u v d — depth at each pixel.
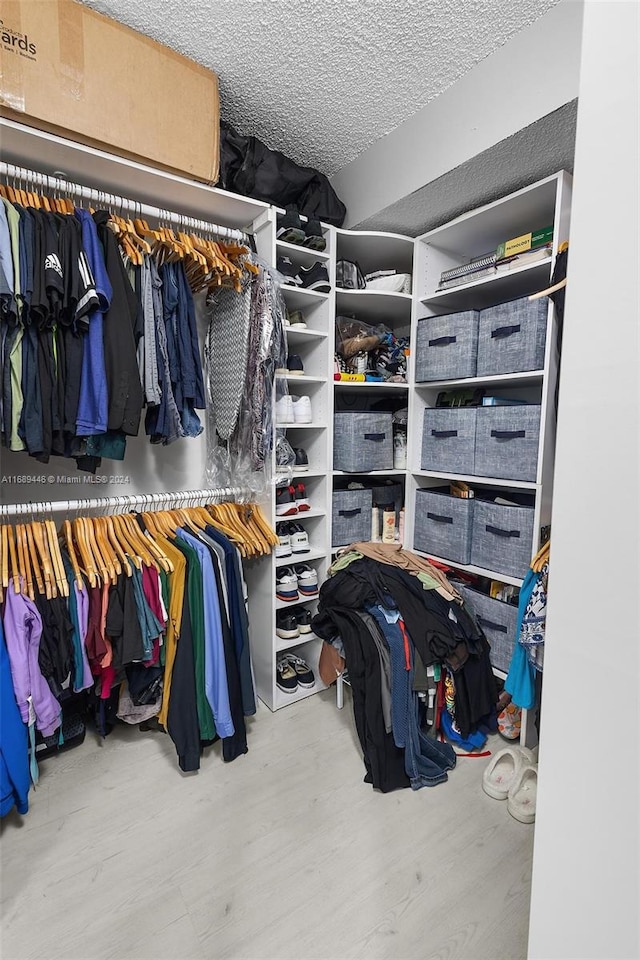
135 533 1.72
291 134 1.85
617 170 0.54
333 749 1.78
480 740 1.76
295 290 1.89
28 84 1.22
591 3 0.56
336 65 1.49
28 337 1.29
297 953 1.08
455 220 1.87
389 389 2.33
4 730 1.29
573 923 0.65
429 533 2.13
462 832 1.41
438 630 1.65
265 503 1.98
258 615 2.09
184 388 1.62
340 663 1.80
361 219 2.00
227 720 1.62
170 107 1.46
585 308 0.58
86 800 1.51
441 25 1.33
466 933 1.12
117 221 1.47
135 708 1.73
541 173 1.63
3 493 1.71
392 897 1.21
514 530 1.76
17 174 1.33
